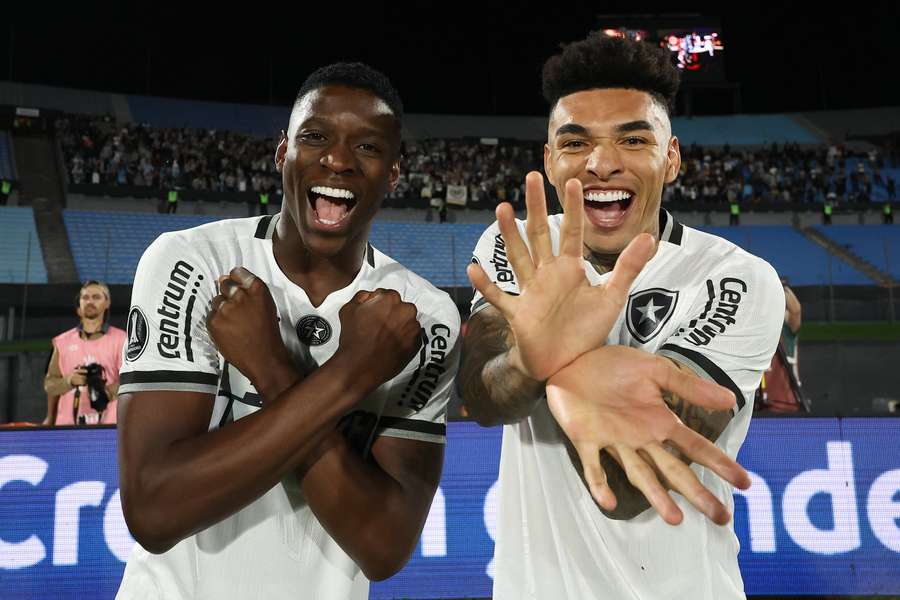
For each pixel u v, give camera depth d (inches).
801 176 996.6
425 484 65.2
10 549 139.5
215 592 62.1
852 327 610.2
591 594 67.7
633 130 66.7
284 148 69.2
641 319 71.2
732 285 71.3
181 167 890.1
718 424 63.1
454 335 69.9
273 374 55.2
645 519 68.0
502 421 63.0
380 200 63.9
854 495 148.9
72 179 820.0
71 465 142.2
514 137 1127.6
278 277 66.1
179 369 59.4
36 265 688.4
